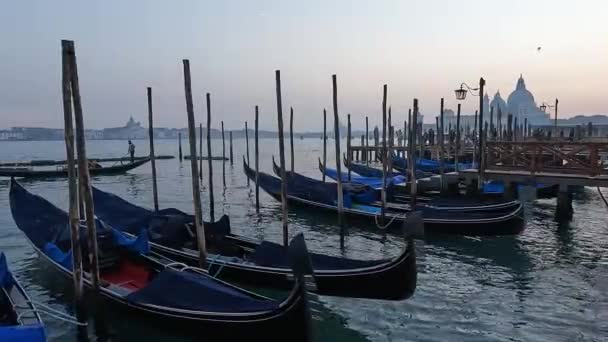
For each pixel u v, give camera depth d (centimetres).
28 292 1053
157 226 1198
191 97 1038
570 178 1556
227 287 826
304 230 1702
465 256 1332
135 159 4125
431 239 1502
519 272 1189
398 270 844
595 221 1791
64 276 1022
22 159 5919
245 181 3372
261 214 2042
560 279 1134
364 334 855
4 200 2506
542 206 2092
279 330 692
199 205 997
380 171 2827
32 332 607
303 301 667
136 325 842
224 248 1105
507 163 1845
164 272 843
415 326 884
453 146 3700
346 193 1786
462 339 832
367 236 1580
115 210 1357
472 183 1861
